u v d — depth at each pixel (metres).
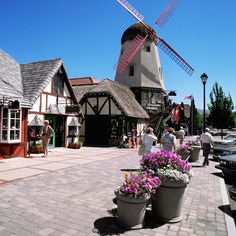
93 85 26.41
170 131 10.65
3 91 13.06
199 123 65.00
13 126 12.73
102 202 6.13
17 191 6.84
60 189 7.15
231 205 6.86
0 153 12.22
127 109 22.67
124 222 4.77
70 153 15.88
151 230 4.72
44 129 13.88
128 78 31.44
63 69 17.98
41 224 4.80
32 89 15.31
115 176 9.06
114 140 22.83
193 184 8.53
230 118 31.75
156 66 32.12
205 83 15.75
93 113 23.72
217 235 4.63
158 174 5.14
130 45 31.14
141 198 4.62
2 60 16.66
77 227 4.73
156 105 30.00
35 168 10.20
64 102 18.45
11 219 4.98
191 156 13.98
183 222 5.17
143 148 9.54
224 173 9.62
